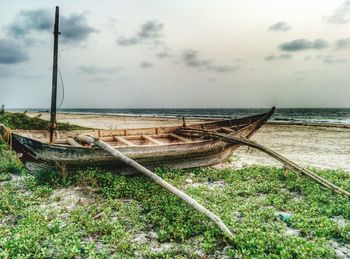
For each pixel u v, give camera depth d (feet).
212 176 36.27
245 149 63.26
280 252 17.70
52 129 37.50
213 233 20.88
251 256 17.54
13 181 34.27
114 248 19.43
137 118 191.72
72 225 21.62
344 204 26.61
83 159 32.81
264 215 24.20
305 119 189.67
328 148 61.93
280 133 90.43
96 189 30.60
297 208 26.40
